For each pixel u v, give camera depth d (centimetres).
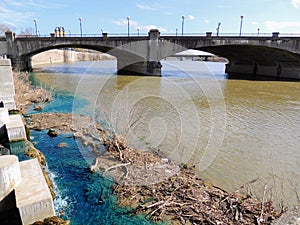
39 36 3753
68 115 1228
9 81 1195
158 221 457
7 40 3562
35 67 4631
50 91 1930
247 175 664
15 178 469
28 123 1077
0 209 451
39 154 727
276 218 441
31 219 431
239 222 443
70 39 3512
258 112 1450
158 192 546
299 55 3200
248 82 2988
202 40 3300
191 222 451
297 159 786
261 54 3581
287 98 1956
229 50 3728
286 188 600
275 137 999
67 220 456
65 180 611
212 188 574
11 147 787
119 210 495
